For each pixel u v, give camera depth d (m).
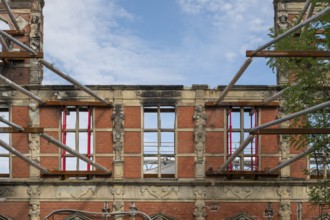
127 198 30.31
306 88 22.27
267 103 30.39
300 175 30.73
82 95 31.14
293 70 25.25
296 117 22.38
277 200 30.42
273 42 20.69
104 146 30.92
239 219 30.28
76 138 31.02
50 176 30.38
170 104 31.33
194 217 30.25
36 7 32.22
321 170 30.42
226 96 31.25
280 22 32.00
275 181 30.36
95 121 31.09
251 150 31.53
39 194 30.23
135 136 31.02
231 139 31.05
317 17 19.97
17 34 32.00
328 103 19.67
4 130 24.67
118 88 31.22
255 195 30.44
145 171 37.53
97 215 30.03
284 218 30.20
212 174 30.56
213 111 31.25
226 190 30.47
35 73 31.55
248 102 30.97
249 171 30.28
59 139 30.83
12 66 31.66
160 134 31.20
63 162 30.77
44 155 30.80
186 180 30.50
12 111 31.08
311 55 20.55
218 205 30.39
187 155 30.91
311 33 21.94
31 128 24.81
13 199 30.20
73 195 30.28
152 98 31.20
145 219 29.81
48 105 31.02
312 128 21.50
